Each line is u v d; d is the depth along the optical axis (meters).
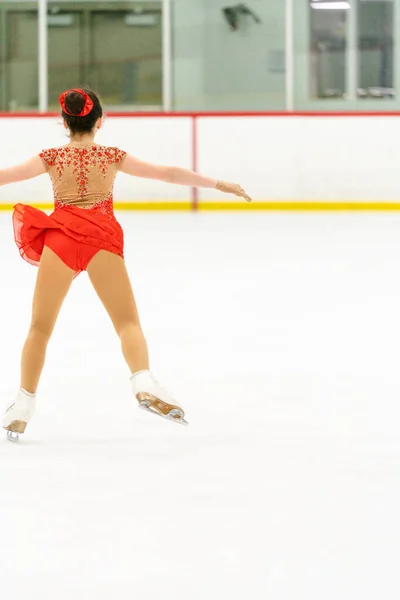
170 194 35.97
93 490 9.14
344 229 30.83
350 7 36.25
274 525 8.29
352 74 36.53
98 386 13.05
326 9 36.28
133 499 8.91
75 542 7.93
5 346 15.38
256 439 10.76
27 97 36.91
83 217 10.16
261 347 15.38
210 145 35.56
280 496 8.98
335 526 8.27
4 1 36.34
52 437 10.84
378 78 36.53
